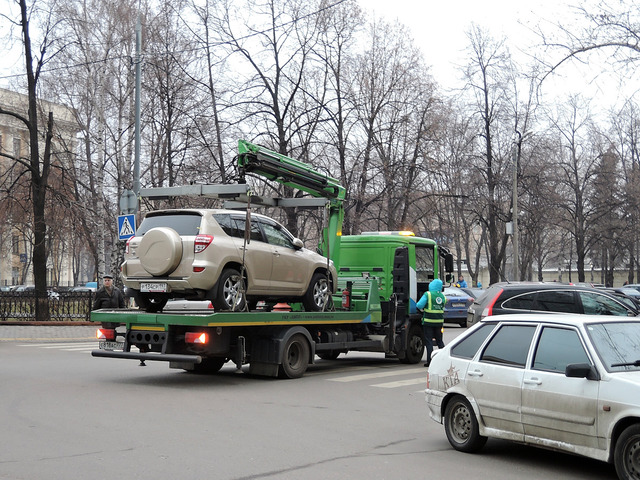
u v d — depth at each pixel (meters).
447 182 49.09
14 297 29.41
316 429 9.35
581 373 6.94
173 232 13.16
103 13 34.44
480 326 8.53
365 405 11.44
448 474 7.21
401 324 17.73
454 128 47.81
